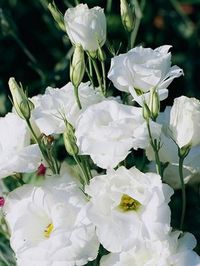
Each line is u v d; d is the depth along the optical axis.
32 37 1.36
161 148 0.63
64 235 0.59
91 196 0.60
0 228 0.72
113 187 0.59
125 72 0.64
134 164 0.72
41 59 1.35
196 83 1.31
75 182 0.63
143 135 0.58
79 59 0.62
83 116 0.60
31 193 0.64
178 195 0.82
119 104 0.61
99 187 0.59
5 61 1.33
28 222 0.63
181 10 1.30
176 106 0.61
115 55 0.69
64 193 0.61
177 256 0.61
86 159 0.64
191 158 0.66
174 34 1.38
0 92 1.09
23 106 0.60
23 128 0.63
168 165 0.66
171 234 0.61
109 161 0.58
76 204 0.61
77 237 0.59
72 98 0.64
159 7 1.39
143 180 0.58
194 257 0.61
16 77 1.32
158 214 0.57
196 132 0.60
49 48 1.34
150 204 0.58
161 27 1.39
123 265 0.61
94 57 0.69
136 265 0.62
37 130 0.65
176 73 0.65
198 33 1.35
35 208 0.63
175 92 1.27
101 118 0.60
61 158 0.94
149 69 0.63
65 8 1.32
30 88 1.23
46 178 0.66
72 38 0.68
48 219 0.64
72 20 0.67
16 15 1.37
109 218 0.59
